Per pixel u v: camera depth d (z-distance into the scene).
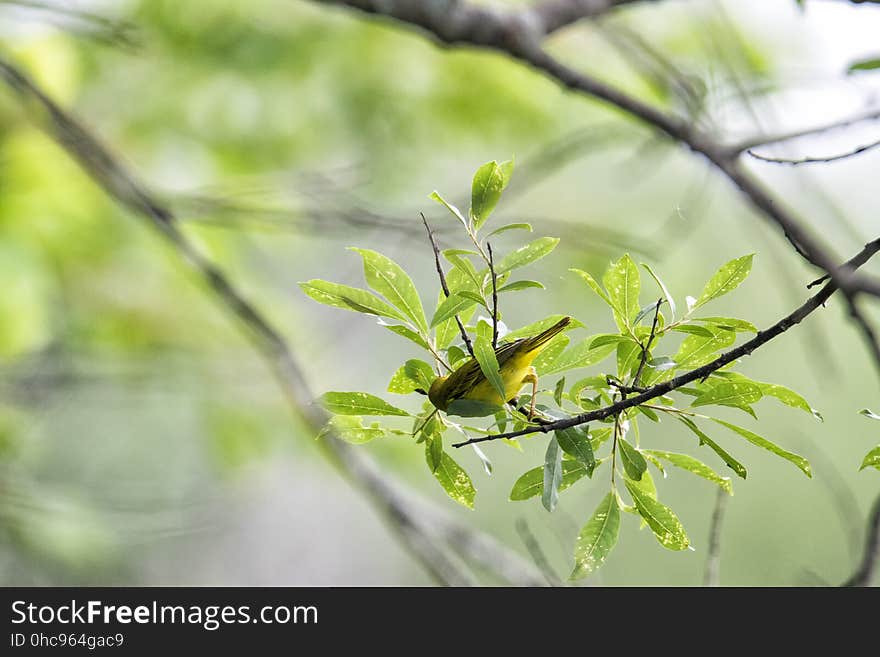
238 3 11.56
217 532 20.78
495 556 8.79
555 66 6.72
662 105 10.31
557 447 3.95
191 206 9.38
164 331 12.66
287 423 12.83
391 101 11.88
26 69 10.97
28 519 10.23
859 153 4.67
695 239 13.30
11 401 12.12
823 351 7.10
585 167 13.49
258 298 12.64
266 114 11.93
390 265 4.15
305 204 11.07
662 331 4.00
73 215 11.54
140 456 15.70
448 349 4.16
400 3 6.57
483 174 3.98
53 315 12.20
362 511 24.30
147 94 11.99
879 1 4.91
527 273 11.49
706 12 7.64
